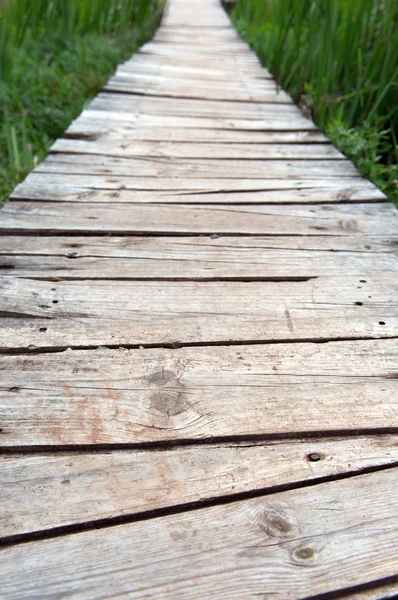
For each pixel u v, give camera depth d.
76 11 3.63
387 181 1.93
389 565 0.56
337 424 0.73
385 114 2.35
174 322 0.93
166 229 1.25
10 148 2.03
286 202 1.41
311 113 2.32
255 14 4.94
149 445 0.70
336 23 2.37
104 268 1.09
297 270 1.10
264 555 0.57
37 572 0.55
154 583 0.55
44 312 0.95
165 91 2.54
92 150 1.73
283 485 0.65
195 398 0.77
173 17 5.81
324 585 0.55
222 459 0.69
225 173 1.60
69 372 0.81
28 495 0.63
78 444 0.69
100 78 2.96
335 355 0.86
